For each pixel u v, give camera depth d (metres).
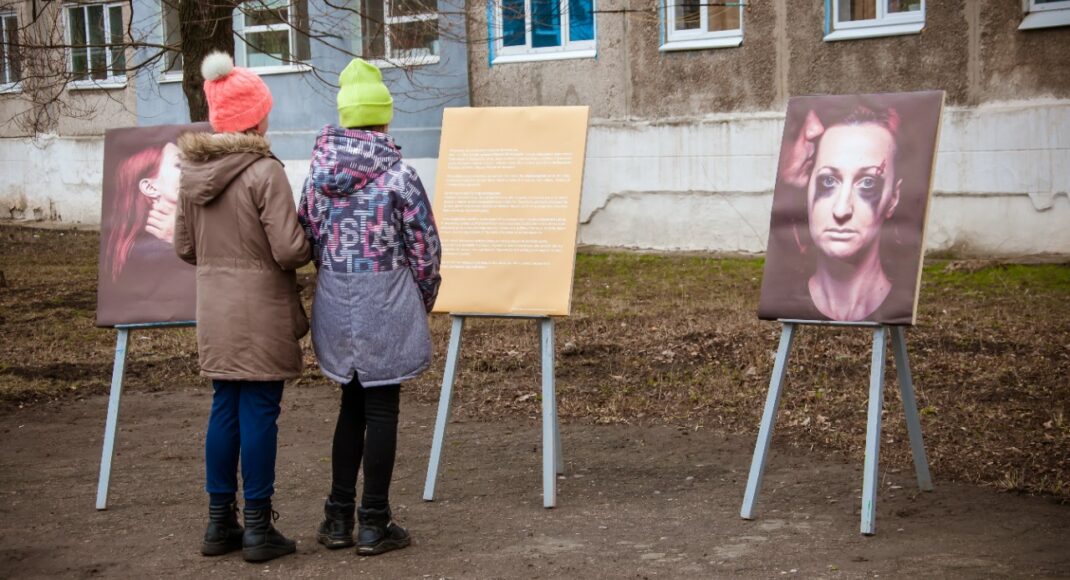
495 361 8.62
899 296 4.72
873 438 4.73
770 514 5.07
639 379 7.90
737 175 13.94
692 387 7.57
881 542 4.60
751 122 13.77
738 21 13.96
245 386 4.52
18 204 21.41
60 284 13.31
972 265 11.70
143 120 19.52
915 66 12.66
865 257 4.83
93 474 6.00
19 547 4.80
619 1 14.55
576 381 7.95
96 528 5.06
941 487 5.38
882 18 12.97
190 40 10.63
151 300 5.41
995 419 6.45
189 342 9.74
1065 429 6.16
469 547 4.69
